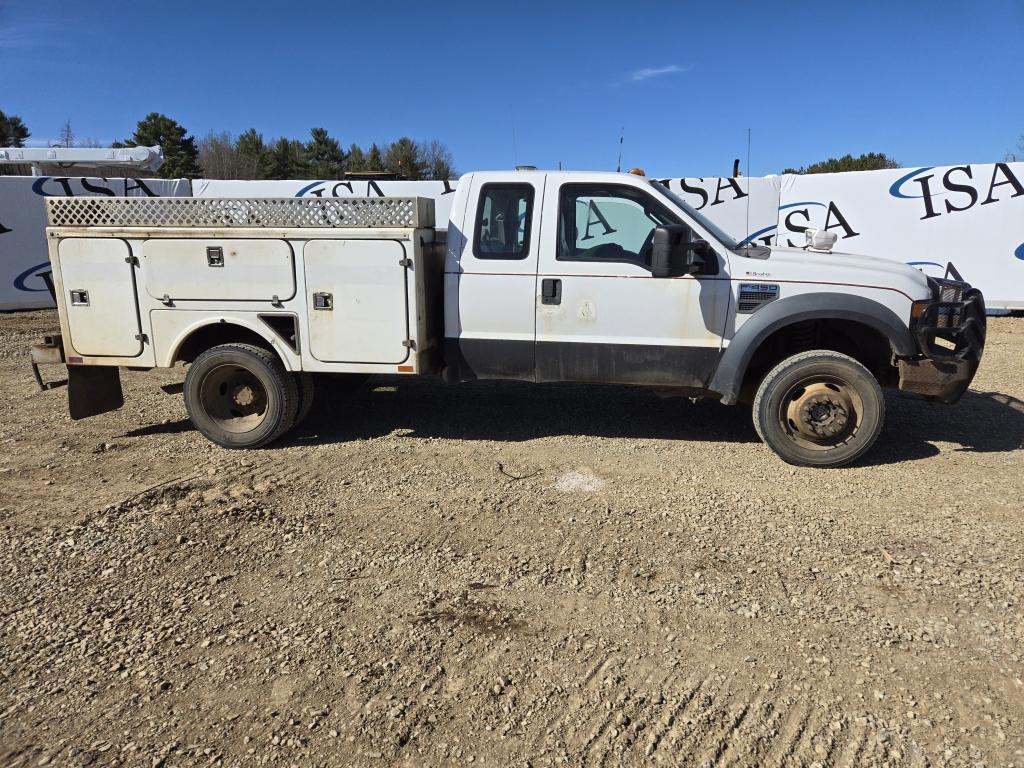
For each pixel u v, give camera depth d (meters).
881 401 4.93
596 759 2.36
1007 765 2.30
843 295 4.89
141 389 7.64
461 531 4.06
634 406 6.82
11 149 11.30
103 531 4.06
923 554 3.73
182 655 2.93
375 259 5.07
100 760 2.37
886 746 2.40
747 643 2.99
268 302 5.25
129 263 5.29
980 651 2.90
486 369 5.39
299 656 2.91
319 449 5.57
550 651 2.94
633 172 5.63
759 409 5.11
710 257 4.98
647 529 4.07
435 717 2.56
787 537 3.95
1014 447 5.50
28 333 11.12
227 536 4.01
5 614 3.23
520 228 5.21
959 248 11.73
